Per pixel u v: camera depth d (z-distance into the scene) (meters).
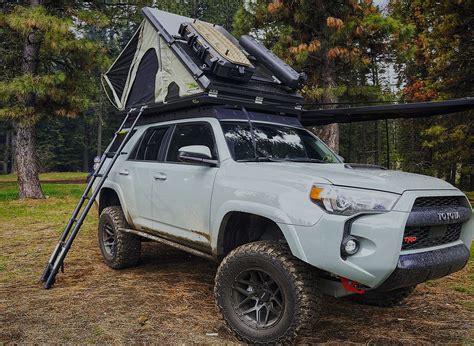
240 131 4.25
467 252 3.41
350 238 2.92
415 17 16.66
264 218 3.66
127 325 3.58
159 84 4.96
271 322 3.22
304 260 3.03
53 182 23.67
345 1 11.98
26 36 12.49
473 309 4.10
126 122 5.93
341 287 3.29
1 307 3.98
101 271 5.30
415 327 3.68
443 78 14.88
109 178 5.58
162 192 4.50
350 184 3.13
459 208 3.38
